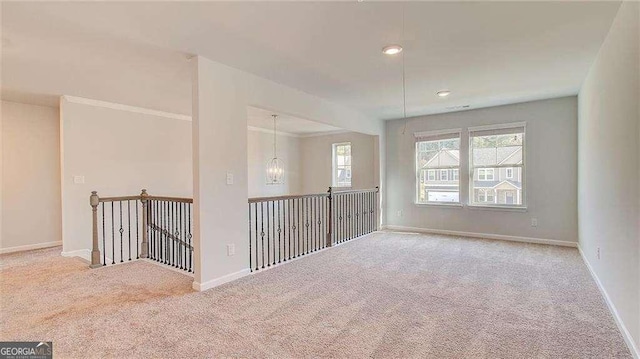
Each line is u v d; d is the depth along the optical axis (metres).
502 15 2.39
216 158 3.30
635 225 2.02
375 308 2.72
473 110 5.74
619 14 2.32
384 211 6.73
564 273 3.61
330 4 2.21
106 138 4.88
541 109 5.12
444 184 6.12
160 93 4.37
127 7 2.20
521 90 4.50
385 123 6.77
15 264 4.07
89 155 4.71
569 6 2.27
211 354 2.04
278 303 2.84
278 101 4.10
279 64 3.40
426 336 2.26
